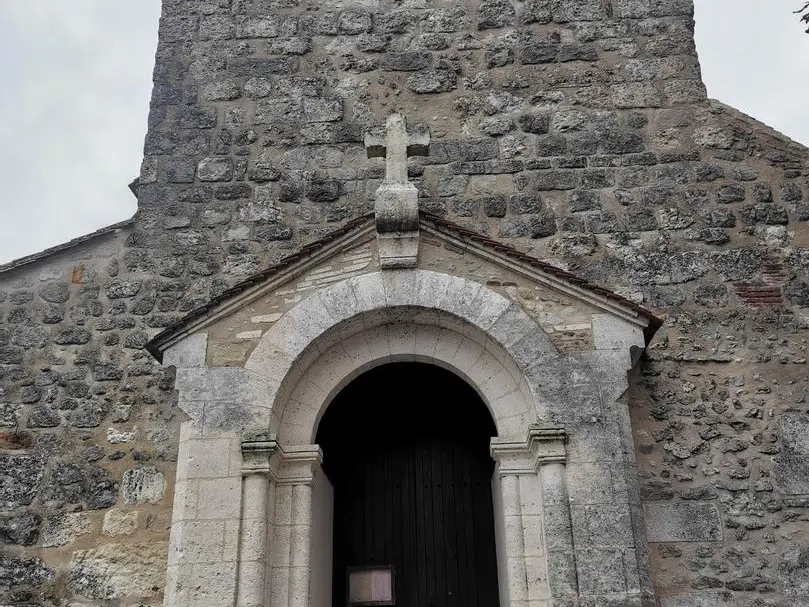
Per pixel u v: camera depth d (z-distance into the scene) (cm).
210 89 953
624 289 830
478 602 800
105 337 834
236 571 643
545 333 707
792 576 705
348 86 952
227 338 725
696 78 923
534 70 945
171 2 1001
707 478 743
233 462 679
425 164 905
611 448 666
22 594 730
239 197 898
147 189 902
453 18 978
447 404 882
